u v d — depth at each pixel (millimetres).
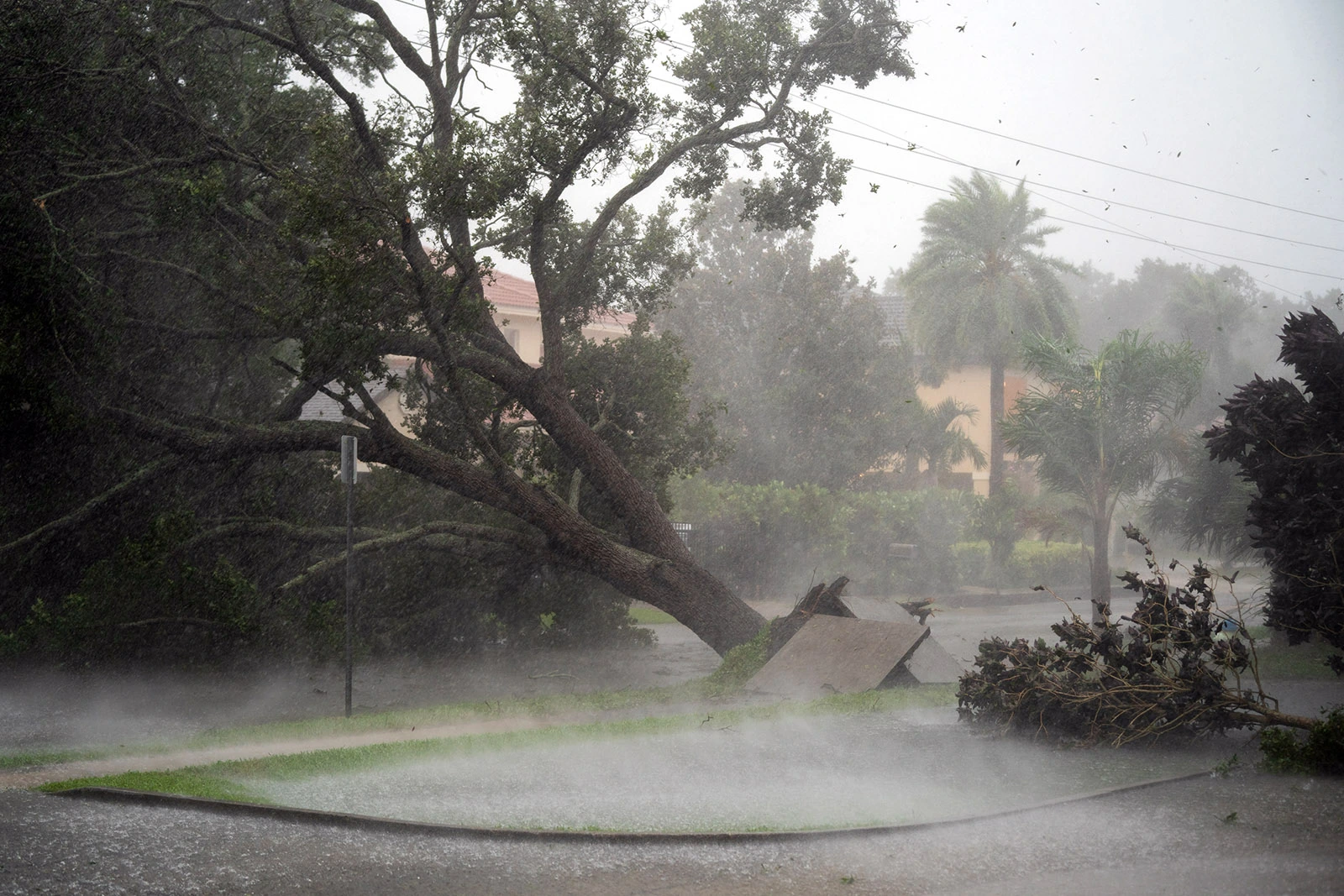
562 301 17984
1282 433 12734
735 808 7594
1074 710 9844
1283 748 8977
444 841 6648
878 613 16312
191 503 16781
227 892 5691
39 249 13742
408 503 19062
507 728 11438
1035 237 40656
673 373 20062
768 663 14852
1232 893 5879
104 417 15133
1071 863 6422
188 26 15234
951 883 6090
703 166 18969
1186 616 10289
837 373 38281
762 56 18125
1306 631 12484
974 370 52906
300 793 7781
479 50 17438
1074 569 36688
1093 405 24875
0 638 14367
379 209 14148
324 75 14758
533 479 19734
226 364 18094
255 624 15383
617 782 8328
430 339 16281
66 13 14234
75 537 15859
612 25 15609
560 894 5848
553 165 16047
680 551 18172
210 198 14969
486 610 19391
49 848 6234
